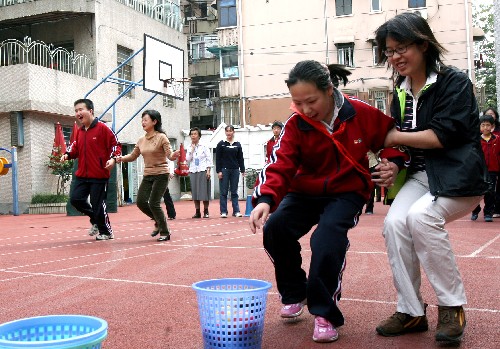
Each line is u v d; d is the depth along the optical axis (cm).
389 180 258
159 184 667
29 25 1917
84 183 693
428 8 2427
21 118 1605
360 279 404
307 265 475
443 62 265
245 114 2588
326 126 266
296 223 280
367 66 2466
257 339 235
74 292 388
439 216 249
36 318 191
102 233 713
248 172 2169
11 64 1683
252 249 580
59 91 1673
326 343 258
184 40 2380
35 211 1576
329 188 274
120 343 267
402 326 267
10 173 1623
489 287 366
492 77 3198
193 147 1113
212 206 1636
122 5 1973
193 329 287
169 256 543
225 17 2627
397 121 276
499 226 780
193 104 2783
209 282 254
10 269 497
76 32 1858
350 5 2492
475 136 252
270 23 2567
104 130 679
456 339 245
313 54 2523
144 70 1538
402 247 261
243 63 2595
